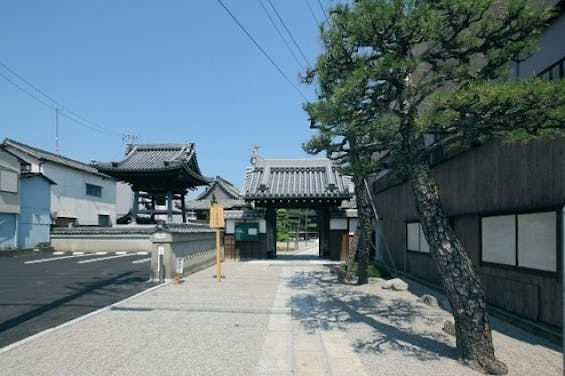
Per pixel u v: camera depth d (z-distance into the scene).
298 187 20.78
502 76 6.11
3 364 5.15
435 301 9.14
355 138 8.52
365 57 6.13
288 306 8.95
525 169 7.02
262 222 20.53
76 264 18.17
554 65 6.79
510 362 5.30
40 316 7.81
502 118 5.03
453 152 9.48
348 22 5.63
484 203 8.48
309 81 8.84
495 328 7.01
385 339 6.43
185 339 6.34
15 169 24.08
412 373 4.96
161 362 5.29
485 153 8.43
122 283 12.23
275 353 5.72
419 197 5.78
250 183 21.42
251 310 8.51
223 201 43.00
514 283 7.45
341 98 5.75
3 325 7.11
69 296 9.93
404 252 14.72
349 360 5.44
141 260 20.16
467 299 5.23
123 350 5.76
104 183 35.69
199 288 11.37
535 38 5.62
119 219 39.41
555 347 5.92
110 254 24.48
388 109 6.15
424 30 5.38
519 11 5.14
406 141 5.96
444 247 5.48
